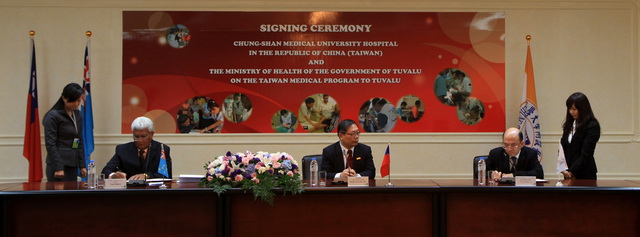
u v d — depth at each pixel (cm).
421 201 387
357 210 384
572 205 388
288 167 385
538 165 471
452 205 388
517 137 458
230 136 643
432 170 649
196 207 379
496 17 650
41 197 365
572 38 653
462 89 650
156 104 638
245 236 380
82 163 556
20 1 632
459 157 650
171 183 409
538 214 388
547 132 651
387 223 385
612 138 654
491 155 479
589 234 389
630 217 390
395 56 647
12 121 634
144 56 637
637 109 655
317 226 383
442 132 649
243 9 643
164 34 639
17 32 632
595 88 654
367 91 647
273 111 645
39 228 371
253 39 643
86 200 373
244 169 380
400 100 648
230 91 643
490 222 388
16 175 634
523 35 650
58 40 634
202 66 641
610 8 653
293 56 645
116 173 415
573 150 496
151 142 477
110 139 635
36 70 629
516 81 650
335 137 646
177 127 640
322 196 383
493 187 381
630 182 421
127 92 636
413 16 649
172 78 639
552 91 652
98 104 634
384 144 648
